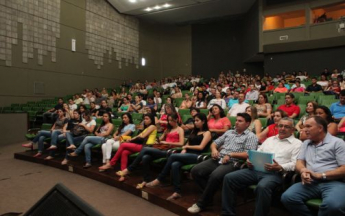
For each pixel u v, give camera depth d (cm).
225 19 1509
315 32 1099
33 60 967
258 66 1473
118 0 1263
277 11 1170
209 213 255
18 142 733
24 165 500
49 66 1023
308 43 1105
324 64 1090
